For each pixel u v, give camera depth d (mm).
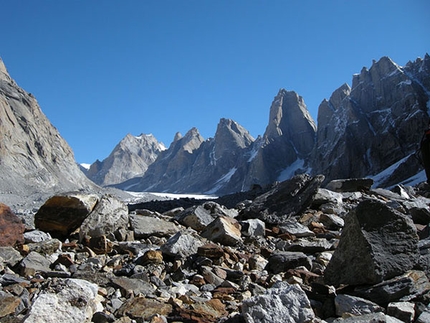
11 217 8688
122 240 10453
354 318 5246
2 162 101375
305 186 14398
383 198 17797
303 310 5316
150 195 130250
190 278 7988
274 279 7703
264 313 5230
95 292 5578
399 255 6555
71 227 10438
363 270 6414
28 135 123000
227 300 6695
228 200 25453
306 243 10430
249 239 11172
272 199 14039
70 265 7992
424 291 6168
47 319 4859
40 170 110375
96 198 11023
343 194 17656
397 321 5109
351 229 6777
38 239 9227
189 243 9242
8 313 5520
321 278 7461
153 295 6586
